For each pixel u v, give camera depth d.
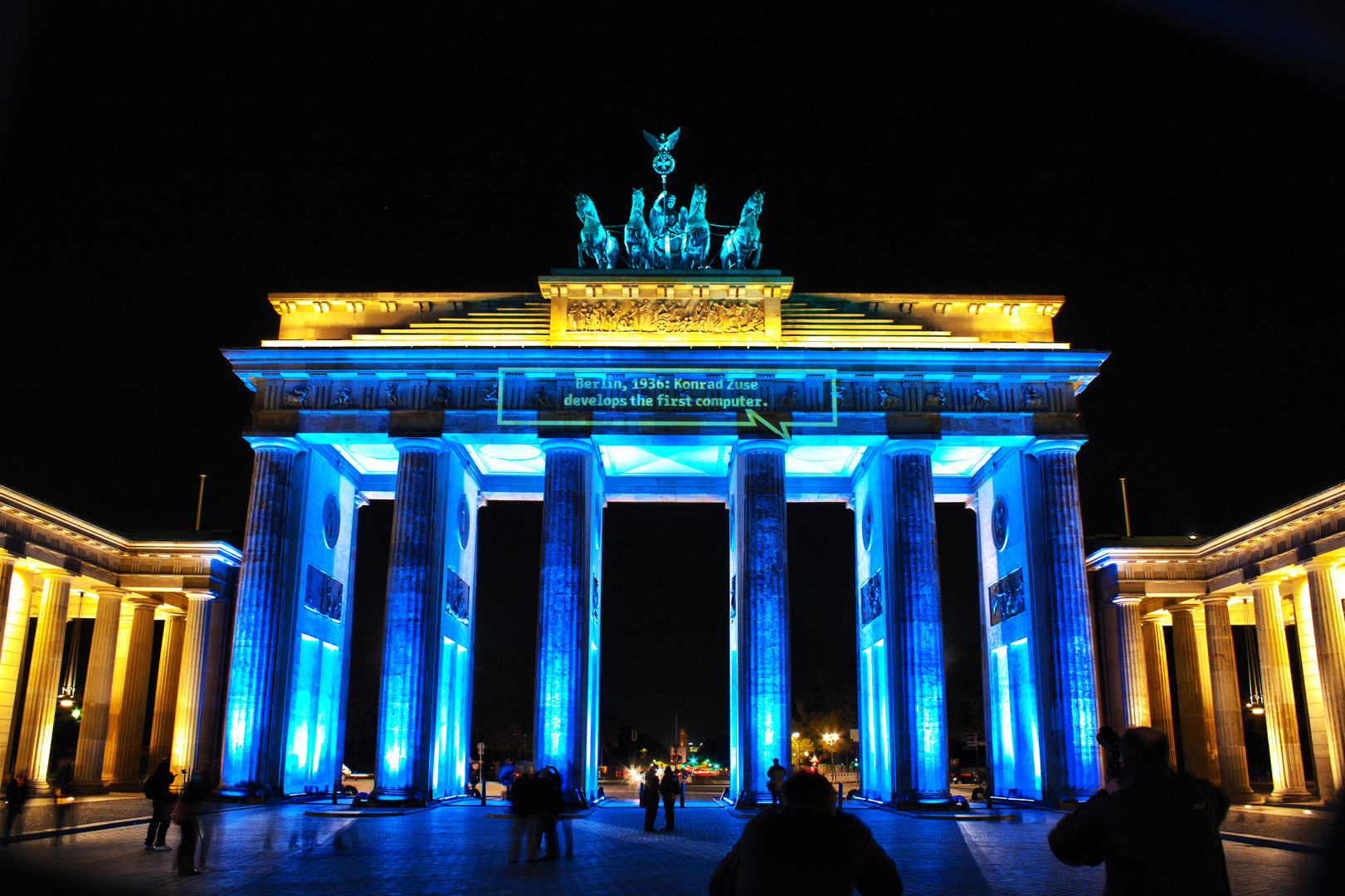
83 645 106.25
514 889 28.08
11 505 63.81
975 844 42.22
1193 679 78.88
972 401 66.62
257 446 66.19
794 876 8.91
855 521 80.12
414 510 65.00
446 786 72.50
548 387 66.38
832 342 68.50
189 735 74.88
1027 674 67.44
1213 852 8.80
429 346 66.00
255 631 63.59
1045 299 69.31
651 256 71.19
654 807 50.03
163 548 76.50
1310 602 64.56
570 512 64.94
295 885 28.33
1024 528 67.31
